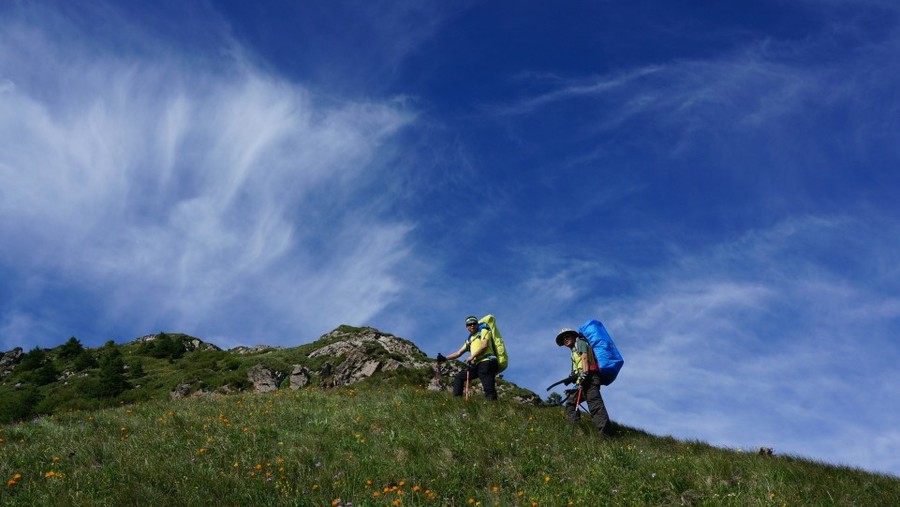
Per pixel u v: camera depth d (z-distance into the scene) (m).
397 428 11.69
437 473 9.37
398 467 9.54
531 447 10.47
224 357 56.75
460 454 10.16
